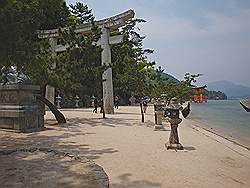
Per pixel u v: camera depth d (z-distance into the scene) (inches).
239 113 1578.5
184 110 454.9
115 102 1689.2
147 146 448.8
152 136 555.5
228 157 392.5
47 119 884.6
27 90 628.1
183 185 264.5
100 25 1077.8
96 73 822.5
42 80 740.0
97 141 490.0
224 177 293.4
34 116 633.0
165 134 585.3
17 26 394.3
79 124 746.8
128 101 2202.3
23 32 437.7
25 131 596.7
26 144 459.5
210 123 987.9
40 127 649.0
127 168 318.0
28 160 347.9
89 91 1791.3
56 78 760.3
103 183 262.8
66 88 814.5
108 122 801.6
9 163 333.4
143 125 745.0
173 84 1695.4
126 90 2016.5
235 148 466.9
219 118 1229.1
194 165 337.7
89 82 888.3
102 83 1107.9
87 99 1893.5
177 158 371.2
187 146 464.4
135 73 1849.2
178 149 427.2
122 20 1039.6
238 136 668.1
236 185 268.8
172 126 438.0
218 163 353.7
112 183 267.3
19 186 254.8
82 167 315.6
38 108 653.3
